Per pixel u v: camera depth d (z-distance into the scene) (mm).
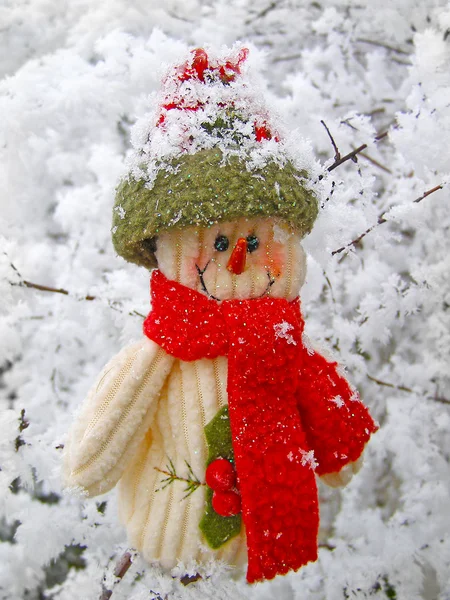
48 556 226
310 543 164
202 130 156
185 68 163
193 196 150
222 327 162
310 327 279
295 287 171
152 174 155
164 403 172
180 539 170
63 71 246
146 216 155
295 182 160
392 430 297
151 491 173
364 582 270
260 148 158
